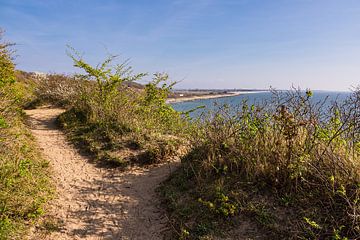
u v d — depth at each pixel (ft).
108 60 35.32
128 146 25.13
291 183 13.99
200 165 17.84
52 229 13.79
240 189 14.82
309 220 12.10
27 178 17.04
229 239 12.37
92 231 14.03
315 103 15.60
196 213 14.30
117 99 34.65
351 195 12.26
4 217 13.23
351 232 11.23
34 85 53.57
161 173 20.75
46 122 36.50
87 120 32.83
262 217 12.93
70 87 50.78
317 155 14.12
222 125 18.70
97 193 18.02
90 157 24.11
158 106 34.50
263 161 15.47
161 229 14.20
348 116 14.33
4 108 25.14
